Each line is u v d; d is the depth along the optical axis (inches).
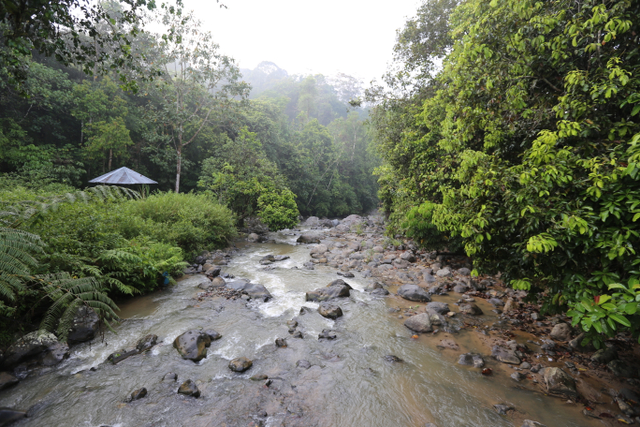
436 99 329.1
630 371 152.6
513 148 172.7
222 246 490.9
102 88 719.1
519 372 159.0
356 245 531.2
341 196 1533.0
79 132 709.3
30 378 143.5
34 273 168.6
